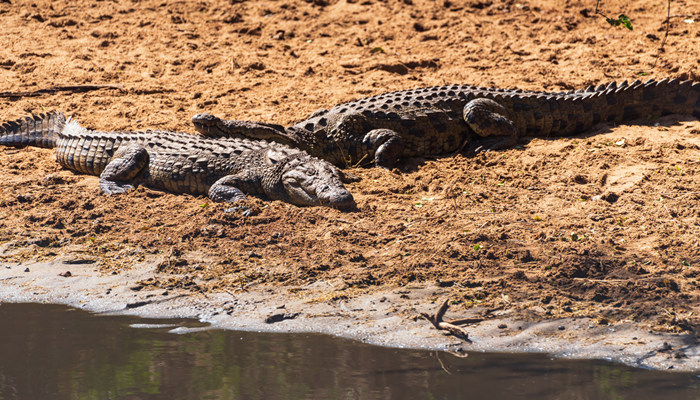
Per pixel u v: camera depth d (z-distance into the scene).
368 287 18.45
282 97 37.56
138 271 19.89
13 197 25.62
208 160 26.06
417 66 42.25
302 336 16.03
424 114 29.53
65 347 15.39
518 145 30.20
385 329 16.22
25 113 36.06
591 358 14.74
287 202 25.06
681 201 23.36
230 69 41.84
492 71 40.84
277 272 19.47
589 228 21.78
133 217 23.89
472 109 29.83
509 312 16.73
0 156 31.08
